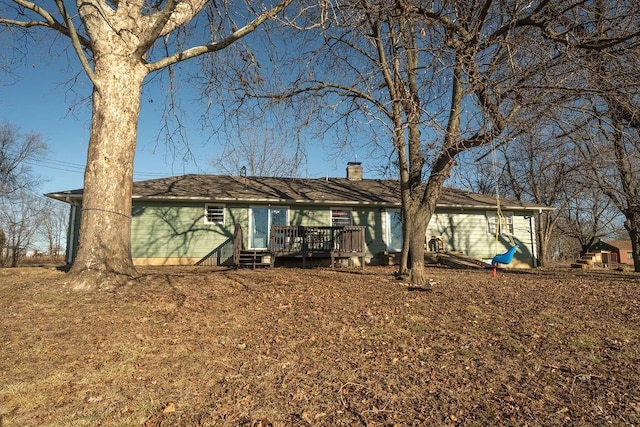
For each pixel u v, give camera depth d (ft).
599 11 23.57
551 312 23.62
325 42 31.53
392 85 29.43
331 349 17.46
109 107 25.63
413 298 27.09
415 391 13.58
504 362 16.17
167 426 11.21
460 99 27.53
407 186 34.47
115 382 13.62
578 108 23.21
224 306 23.24
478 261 56.13
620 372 15.03
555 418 11.80
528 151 69.21
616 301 26.43
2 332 17.30
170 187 56.54
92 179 25.27
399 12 26.25
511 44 22.41
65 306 20.92
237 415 11.86
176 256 52.95
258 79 35.65
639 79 23.07
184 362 15.44
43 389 12.87
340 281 33.73
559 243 150.30
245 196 55.26
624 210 54.24
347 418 11.78
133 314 20.36
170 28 28.94
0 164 104.94
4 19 27.53
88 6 25.70
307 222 57.88
